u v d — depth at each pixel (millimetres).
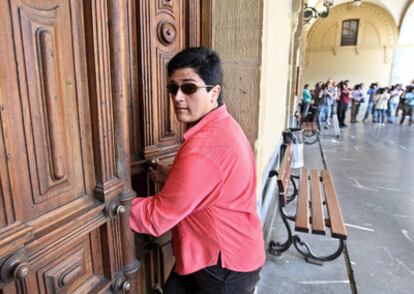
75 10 808
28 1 687
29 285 750
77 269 902
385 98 11430
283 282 2242
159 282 1619
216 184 995
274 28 2326
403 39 16625
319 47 18344
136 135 1336
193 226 1084
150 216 1004
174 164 1004
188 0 1518
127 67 1235
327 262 2482
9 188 647
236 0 1708
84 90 860
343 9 17375
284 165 2779
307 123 7852
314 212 2387
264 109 1976
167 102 1462
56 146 786
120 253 1035
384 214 3346
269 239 2803
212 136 987
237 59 1774
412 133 9078
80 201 873
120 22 920
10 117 667
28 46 695
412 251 2639
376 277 2299
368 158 5910
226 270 1092
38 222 753
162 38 1369
